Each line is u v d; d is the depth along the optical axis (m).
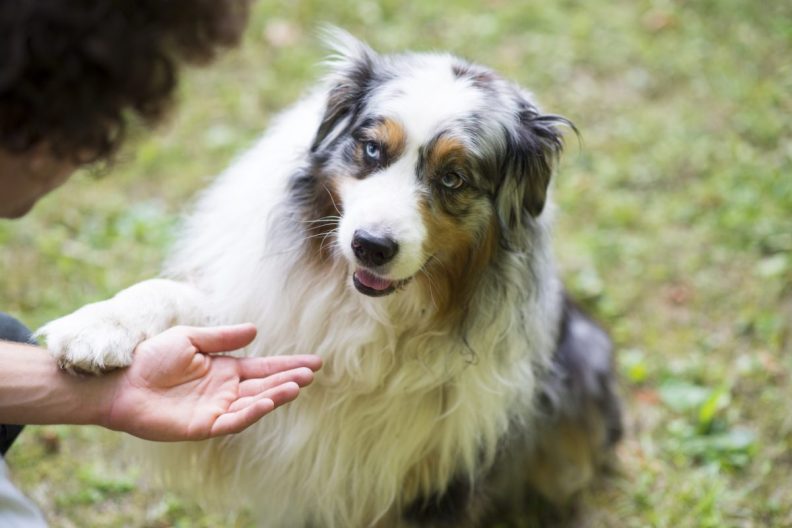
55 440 1.45
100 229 1.72
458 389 1.26
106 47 0.93
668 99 2.12
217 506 1.38
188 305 1.22
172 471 1.32
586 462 1.46
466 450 1.29
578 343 1.44
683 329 1.65
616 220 1.80
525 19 2.31
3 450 1.16
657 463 1.49
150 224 1.73
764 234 1.76
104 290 1.63
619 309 1.68
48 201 1.75
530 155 1.24
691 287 1.71
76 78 0.94
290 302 1.24
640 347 1.63
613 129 2.02
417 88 1.21
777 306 1.68
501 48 2.22
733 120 2.05
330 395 1.26
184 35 0.97
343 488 1.29
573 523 1.45
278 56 2.13
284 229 1.23
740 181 1.87
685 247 1.76
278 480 1.30
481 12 2.33
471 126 1.20
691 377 1.58
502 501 1.45
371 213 1.18
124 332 1.14
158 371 1.13
